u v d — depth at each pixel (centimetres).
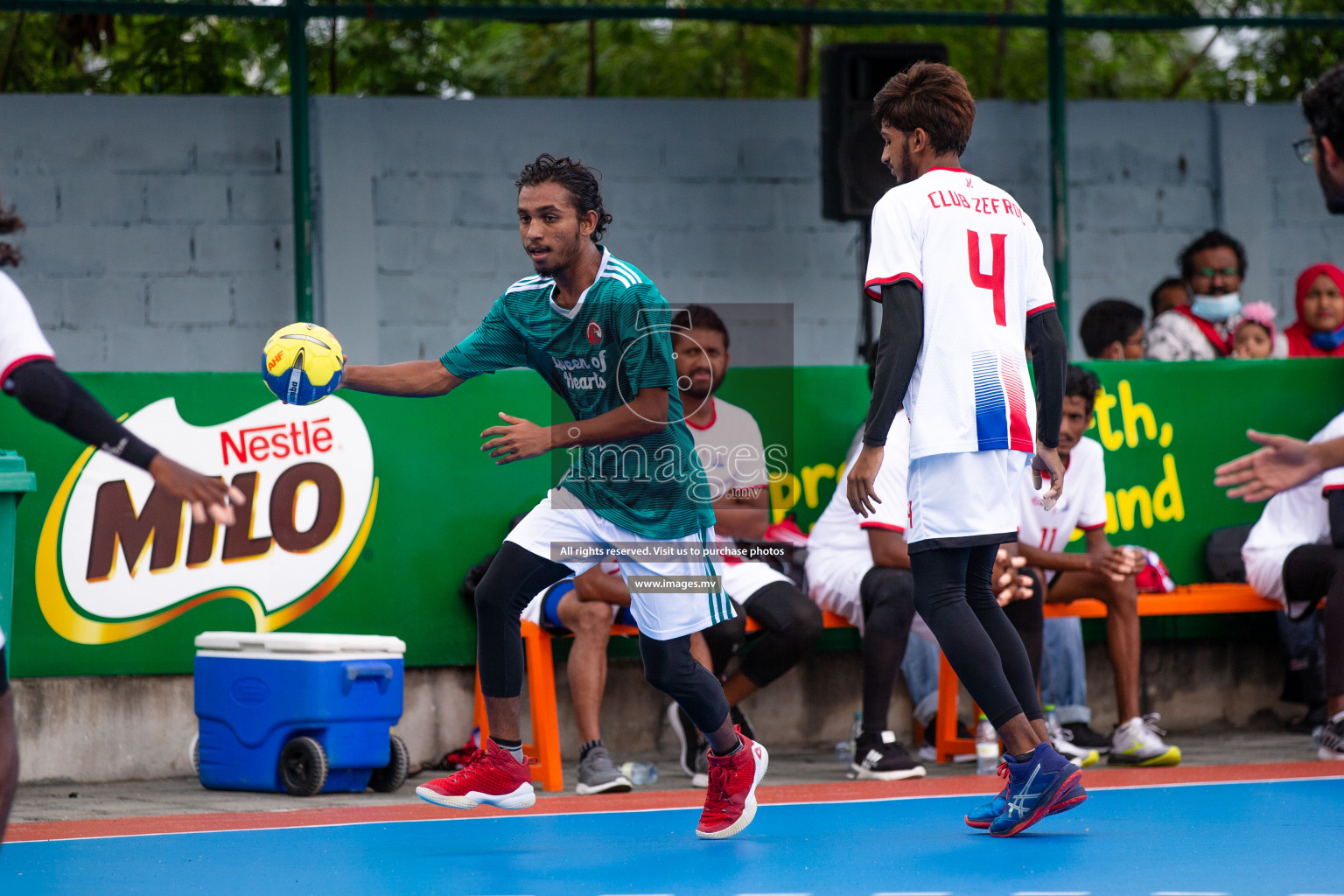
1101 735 1070
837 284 1859
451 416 1050
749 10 1566
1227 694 1203
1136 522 1171
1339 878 587
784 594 969
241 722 940
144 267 1692
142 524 1002
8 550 848
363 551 1032
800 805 825
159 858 671
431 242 1750
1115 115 1906
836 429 1112
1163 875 598
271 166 1720
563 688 1072
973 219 713
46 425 987
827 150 1570
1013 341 714
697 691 700
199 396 1012
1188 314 1459
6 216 679
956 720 1085
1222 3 2127
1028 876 601
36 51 1919
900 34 2150
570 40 2156
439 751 1048
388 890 589
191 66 1927
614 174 1798
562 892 582
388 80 2014
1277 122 1942
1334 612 1011
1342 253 1955
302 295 1532
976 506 698
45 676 984
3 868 648
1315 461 593
